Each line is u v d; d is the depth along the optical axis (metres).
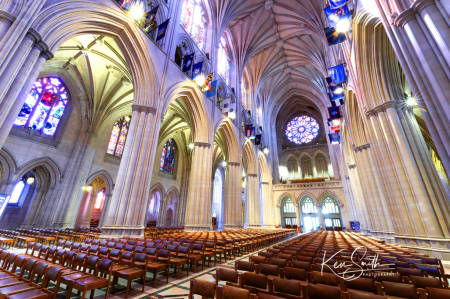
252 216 25.12
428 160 8.64
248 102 30.12
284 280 3.27
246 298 2.73
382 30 9.53
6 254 4.54
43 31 6.73
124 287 4.60
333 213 30.27
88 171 18.41
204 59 18.12
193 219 14.81
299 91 38.12
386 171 9.55
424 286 3.53
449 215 7.70
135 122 10.85
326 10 10.27
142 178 10.19
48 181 16.19
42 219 15.16
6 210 14.73
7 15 5.65
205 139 16.70
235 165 21.77
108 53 14.48
